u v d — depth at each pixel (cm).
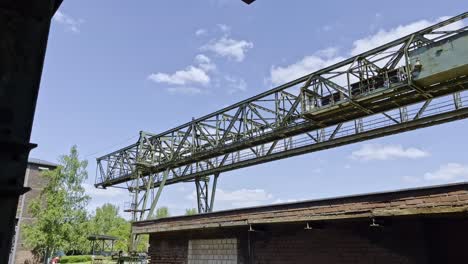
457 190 586
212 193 2567
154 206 2516
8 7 137
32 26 141
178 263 1134
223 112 2156
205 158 2277
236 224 919
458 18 1222
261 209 877
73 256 3803
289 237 869
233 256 975
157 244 1241
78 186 3147
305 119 1631
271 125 1830
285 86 1794
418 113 1469
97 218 5481
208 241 1056
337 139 1683
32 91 138
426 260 657
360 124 1638
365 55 1461
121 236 4378
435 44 1259
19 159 130
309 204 786
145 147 2773
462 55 1183
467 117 1366
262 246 916
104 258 3219
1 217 123
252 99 1967
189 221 1067
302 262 827
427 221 676
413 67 1294
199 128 2316
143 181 2781
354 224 767
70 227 2995
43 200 3162
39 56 142
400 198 650
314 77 1641
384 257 710
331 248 790
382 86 1399
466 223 636
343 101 1466
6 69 132
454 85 1287
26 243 3038
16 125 131
